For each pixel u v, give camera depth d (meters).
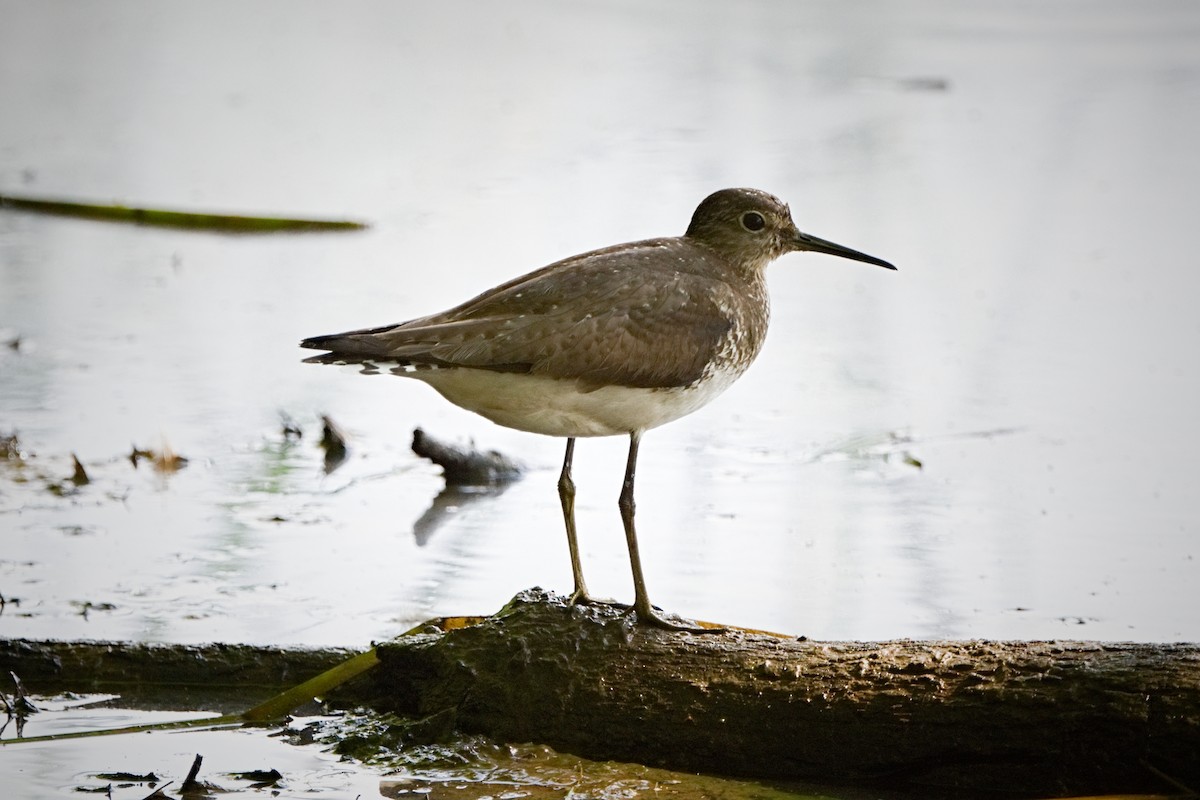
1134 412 14.73
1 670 9.63
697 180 22.75
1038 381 15.62
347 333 9.25
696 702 8.43
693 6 33.91
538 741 8.73
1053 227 20.69
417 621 10.38
